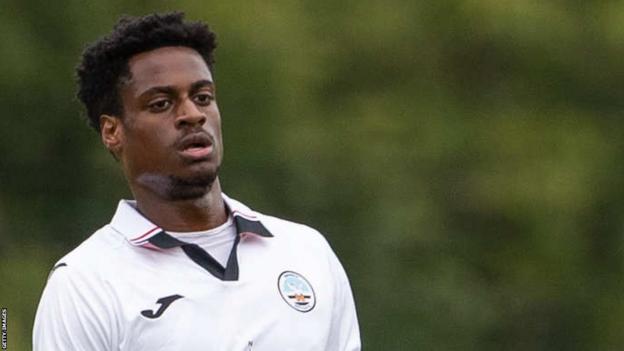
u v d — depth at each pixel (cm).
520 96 5628
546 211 5400
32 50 4609
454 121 5416
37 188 4825
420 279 5069
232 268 1534
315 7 5184
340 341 1580
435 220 5206
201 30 1562
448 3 5453
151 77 1541
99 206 4797
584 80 5712
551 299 5478
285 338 1521
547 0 5609
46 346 1517
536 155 5481
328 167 4975
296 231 1594
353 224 4997
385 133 5156
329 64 5225
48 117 4747
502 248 5403
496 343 5416
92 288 1513
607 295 5559
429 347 5056
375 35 5338
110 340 1499
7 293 4372
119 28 1558
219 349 1499
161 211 1548
